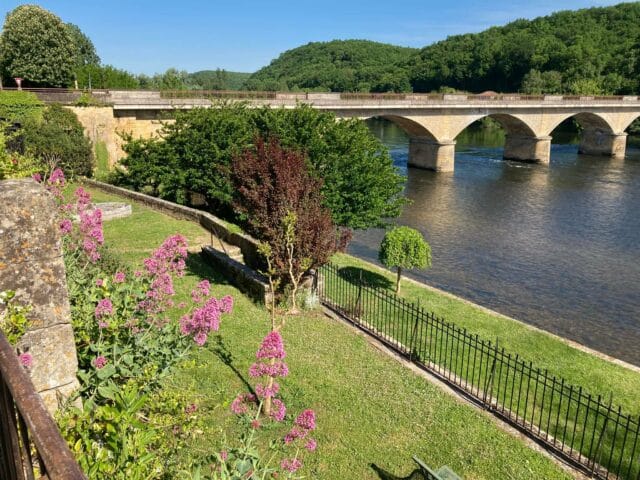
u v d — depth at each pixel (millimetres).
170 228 18156
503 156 61125
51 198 3953
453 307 15180
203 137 23312
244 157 12836
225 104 27906
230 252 14969
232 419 7023
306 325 11289
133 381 4816
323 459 6926
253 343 9891
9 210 3762
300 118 21391
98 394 4621
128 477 3006
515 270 22297
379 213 20391
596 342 15953
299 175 11742
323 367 9445
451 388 9180
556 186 42656
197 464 4703
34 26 52188
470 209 34156
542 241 26766
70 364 4137
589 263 23344
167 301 6355
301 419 4879
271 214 11586
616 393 10297
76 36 89625
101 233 7082
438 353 11297
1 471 2559
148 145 25594
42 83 54688
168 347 5605
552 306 18578
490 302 18812
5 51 52938
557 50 108188
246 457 4602
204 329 5555
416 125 49781
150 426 4500
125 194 23109
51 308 3998
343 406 8219
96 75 67688
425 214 32656
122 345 5352
